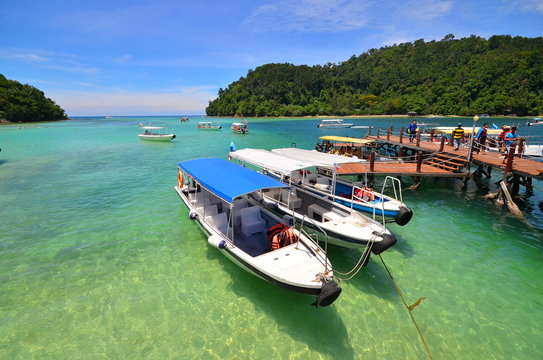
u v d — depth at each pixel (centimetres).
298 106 16088
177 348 643
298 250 800
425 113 13975
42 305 764
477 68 13662
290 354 629
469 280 866
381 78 18175
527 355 625
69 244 1084
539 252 1004
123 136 5425
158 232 1190
